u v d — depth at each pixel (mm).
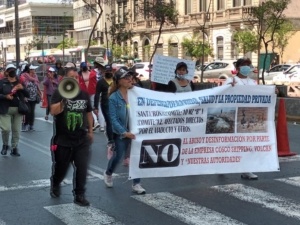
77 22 80500
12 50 109062
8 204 6781
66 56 59750
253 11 23609
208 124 7711
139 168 7273
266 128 8133
